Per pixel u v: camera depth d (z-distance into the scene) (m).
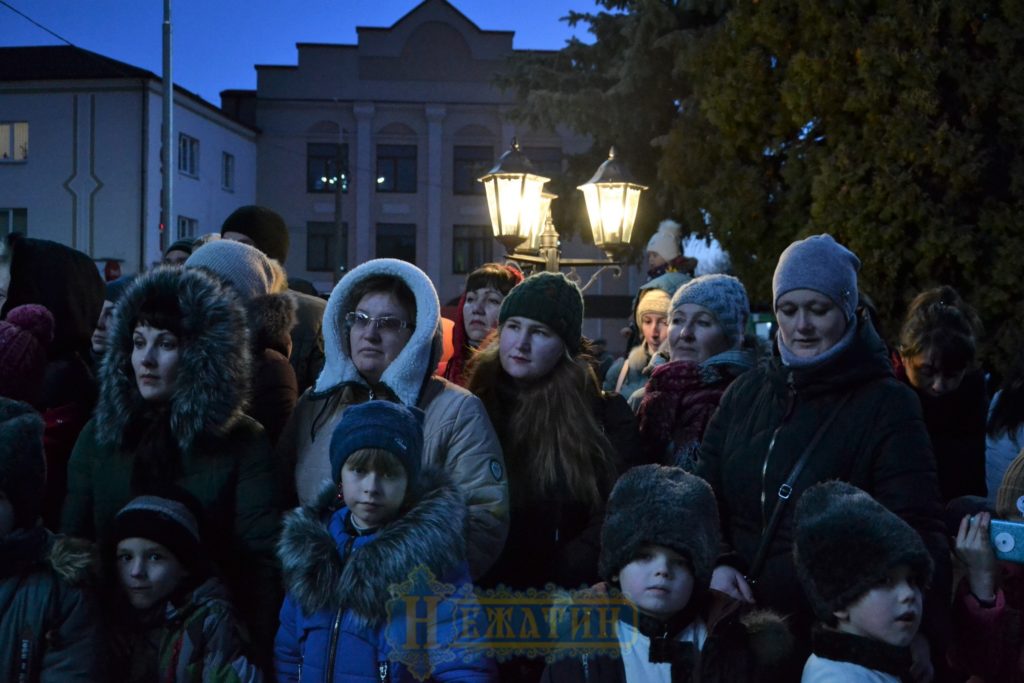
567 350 2.89
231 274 2.99
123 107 23.41
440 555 2.22
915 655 2.17
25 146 23.88
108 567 2.37
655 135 14.57
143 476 2.46
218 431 2.46
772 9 10.72
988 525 2.35
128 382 2.52
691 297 3.43
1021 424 3.09
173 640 2.31
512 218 5.97
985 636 2.31
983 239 9.66
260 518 2.45
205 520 2.41
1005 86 9.56
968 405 3.32
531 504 2.75
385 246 29.19
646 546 2.19
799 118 10.52
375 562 2.19
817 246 2.47
